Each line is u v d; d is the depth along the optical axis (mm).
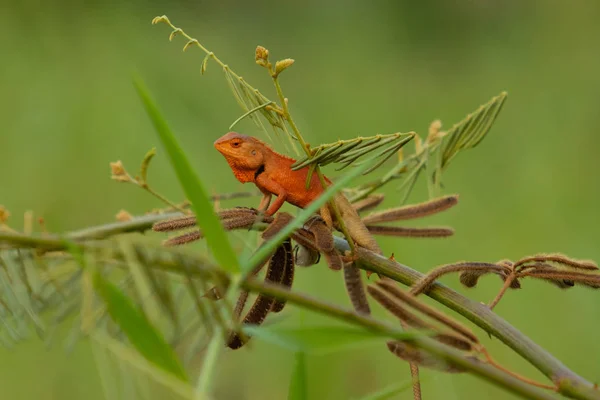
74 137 2914
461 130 1912
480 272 1771
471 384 2355
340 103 3725
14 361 2275
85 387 2266
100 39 3439
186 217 1749
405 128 3660
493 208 3082
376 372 2326
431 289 1763
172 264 1667
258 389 2363
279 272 1764
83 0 3580
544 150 3459
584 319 2543
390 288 1685
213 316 1669
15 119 3004
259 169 1882
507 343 1733
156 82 3279
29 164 2861
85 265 1655
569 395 1696
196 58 3699
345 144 1775
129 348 1710
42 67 3271
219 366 1885
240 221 1771
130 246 1657
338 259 1750
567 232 2984
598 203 3098
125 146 2898
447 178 3199
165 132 1659
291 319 2141
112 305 1658
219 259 1667
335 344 1652
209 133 3137
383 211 1852
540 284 2621
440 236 1852
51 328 1837
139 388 1714
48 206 2768
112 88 3146
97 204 2779
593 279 1760
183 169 1659
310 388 2078
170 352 1662
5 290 1797
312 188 1871
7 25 3424
